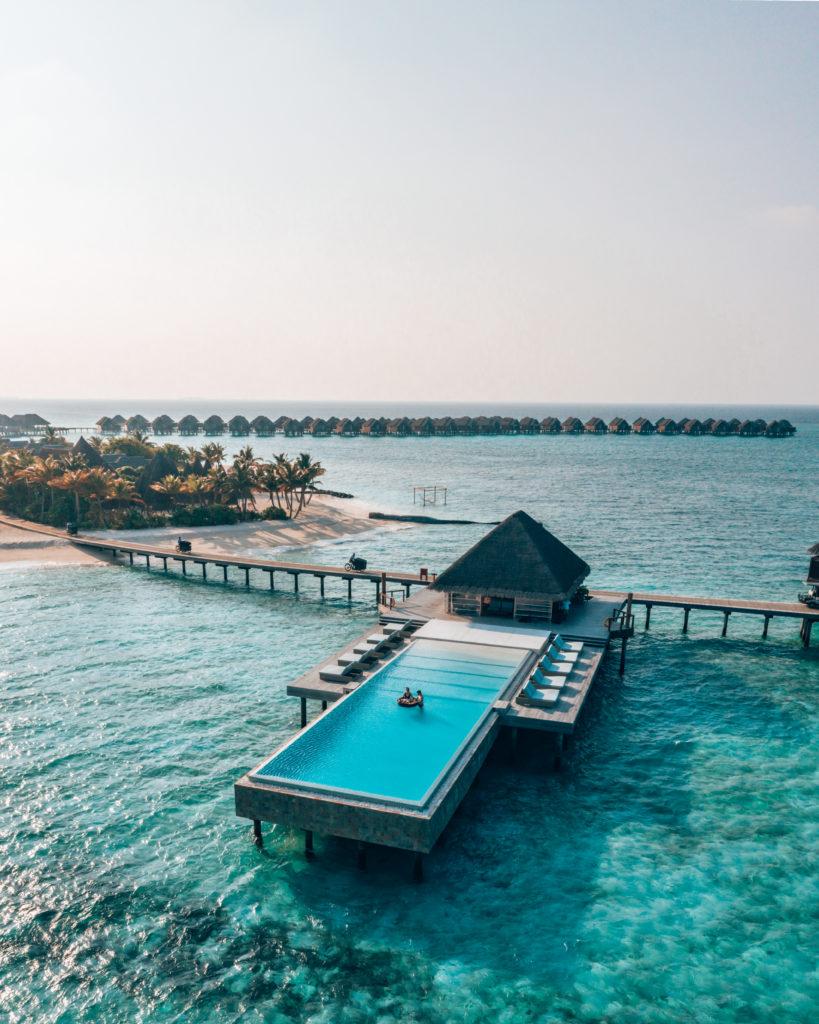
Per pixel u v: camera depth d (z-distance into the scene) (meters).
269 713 31.25
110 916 19.12
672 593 52.66
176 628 43.41
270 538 70.50
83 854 21.58
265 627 43.78
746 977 17.16
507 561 37.47
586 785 25.64
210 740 28.72
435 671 30.17
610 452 198.00
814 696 33.62
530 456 181.88
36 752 27.61
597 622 37.09
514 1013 16.12
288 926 18.77
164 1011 16.30
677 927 18.75
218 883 20.36
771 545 71.00
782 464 164.12
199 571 58.53
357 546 68.69
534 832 22.83
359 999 16.55
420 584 46.06
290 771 21.75
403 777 21.45
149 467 83.12
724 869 21.00
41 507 76.44
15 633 42.16
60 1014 16.25
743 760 27.48
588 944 18.16
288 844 22.09
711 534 76.69
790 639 42.22
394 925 18.81
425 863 21.25
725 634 42.72
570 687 28.69
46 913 19.20
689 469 150.88
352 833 19.80
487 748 24.73
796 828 23.06
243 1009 16.31
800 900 19.72
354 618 45.88
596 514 90.38
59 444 124.38
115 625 43.88
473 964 17.52
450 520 82.50
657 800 24.69
